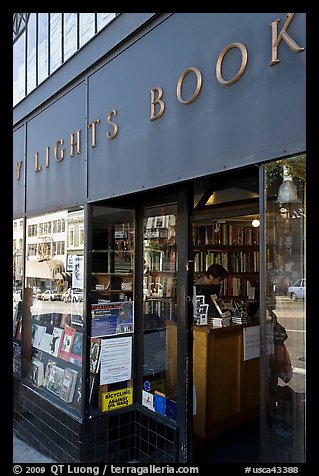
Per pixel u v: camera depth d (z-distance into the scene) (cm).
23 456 381
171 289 336
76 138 380
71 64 389
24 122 492
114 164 326
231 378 402
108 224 367
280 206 212
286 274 212
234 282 539
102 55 340
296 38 194
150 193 362
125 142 314
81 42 379
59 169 409
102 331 359
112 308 364
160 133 279
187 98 257
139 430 352
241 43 222
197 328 385
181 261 322
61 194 403
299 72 192
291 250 212
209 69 242
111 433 347
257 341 424
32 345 452
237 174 327
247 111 218
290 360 212
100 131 345
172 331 333
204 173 243
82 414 341
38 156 454
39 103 449
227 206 419
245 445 370
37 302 452
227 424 396
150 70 290
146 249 365
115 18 326
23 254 487
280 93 201
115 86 328
